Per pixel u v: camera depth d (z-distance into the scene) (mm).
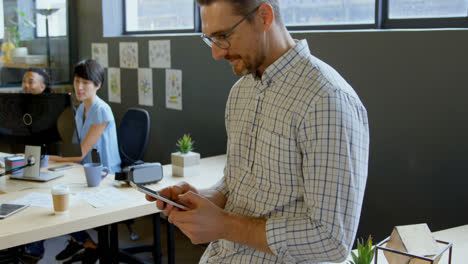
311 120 1160
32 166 2643
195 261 3465
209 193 1485
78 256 3109
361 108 1209
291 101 1219
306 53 1271
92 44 4996
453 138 2406
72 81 5266
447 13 2539
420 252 1303
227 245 1379
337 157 1126
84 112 3355
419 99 2521
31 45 5238
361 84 2760
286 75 1258
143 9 4602
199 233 1290
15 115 2684
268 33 1232
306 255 1198
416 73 2523
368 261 1306
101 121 3203
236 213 1368
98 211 2182
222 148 3715
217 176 2824
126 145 3611
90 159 3234
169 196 1495
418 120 2535
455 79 2381
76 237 3039
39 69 3615
